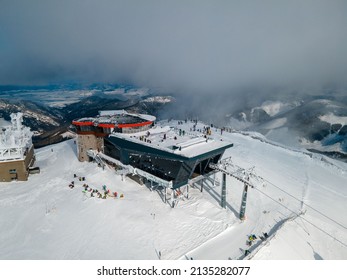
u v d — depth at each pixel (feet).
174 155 150.71
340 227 160.66
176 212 157.48
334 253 141.59
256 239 137.08
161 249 129.80
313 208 175.94
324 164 275.39
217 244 134.31
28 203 166.09
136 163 183.62
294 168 253.44
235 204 170.50
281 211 166.71
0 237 135.95
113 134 195.93
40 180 200.13
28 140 222.69
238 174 153.28
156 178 166.50
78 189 180.75
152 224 146.61
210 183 196.03
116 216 151.43
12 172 195.31
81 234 138.31
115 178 194.29
